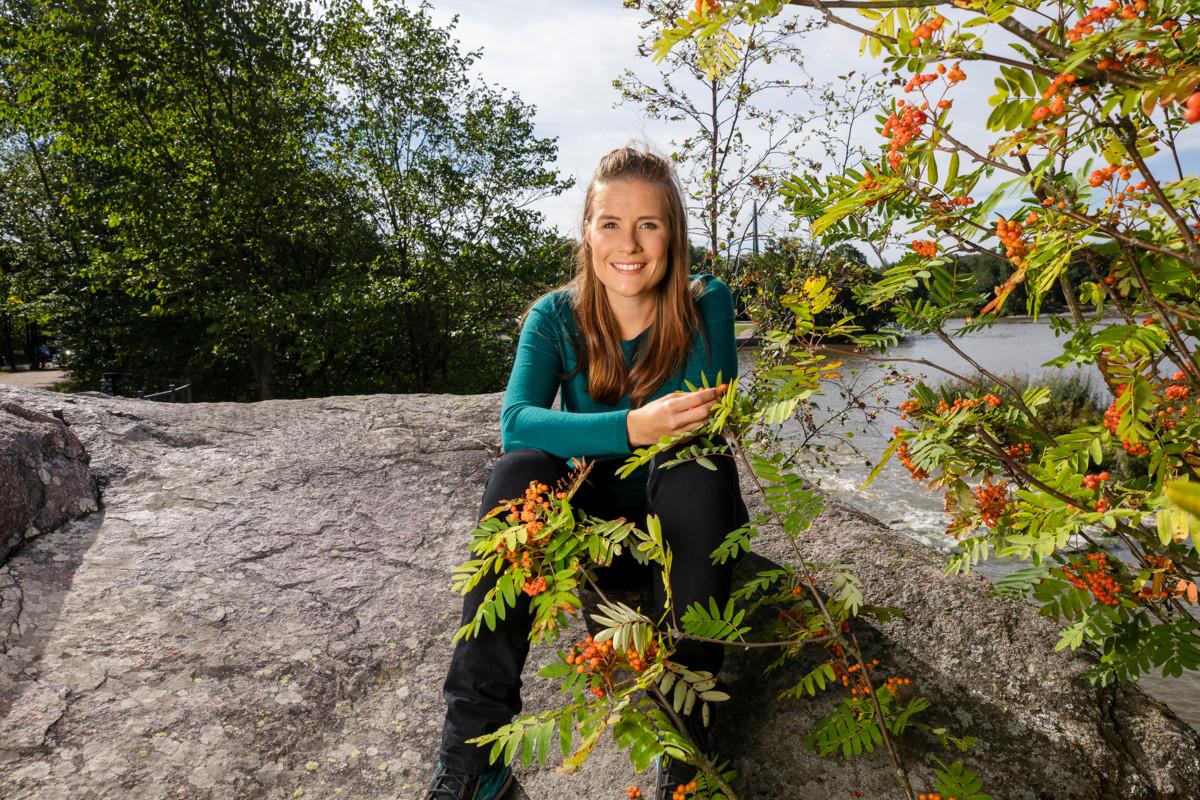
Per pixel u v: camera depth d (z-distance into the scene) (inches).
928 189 47.7
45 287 780.0
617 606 53.1
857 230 59.1
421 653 84.0
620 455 66.2
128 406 133.4
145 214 596.1
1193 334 45.3
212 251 620.7
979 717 72.8
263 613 87.7
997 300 49.1
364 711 76.3
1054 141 40.4
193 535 101.0
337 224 676.7
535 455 67.0
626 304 74.5
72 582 89.2
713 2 40.7
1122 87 36.5
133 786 65.0
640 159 72.1
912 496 363.9
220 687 76.6
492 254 695.1
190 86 609.6
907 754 69.4
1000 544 61.8
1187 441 49.4
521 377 74.6
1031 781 67.2
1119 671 61.5
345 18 658.8
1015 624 83.4
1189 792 67.3
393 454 127.5
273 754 70.1
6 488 92.4
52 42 576.7
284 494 113.3
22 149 813.2
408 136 692.1
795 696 74.8
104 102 591.5
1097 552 61.1
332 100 665.6
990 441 61.7
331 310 614.9
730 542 57.6
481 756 60.0
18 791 63.0
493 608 55.4
